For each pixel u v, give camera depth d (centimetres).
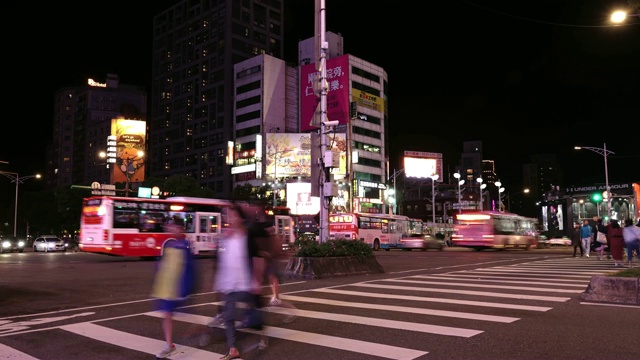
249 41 11325
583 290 1109
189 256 625
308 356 582
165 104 12400
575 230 2548
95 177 14138
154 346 656
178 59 12162
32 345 675
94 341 691
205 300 1051
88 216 2445
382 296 1061
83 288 1306
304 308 909
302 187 8212
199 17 11694
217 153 10781
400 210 10800
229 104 10756
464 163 19488
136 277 1617
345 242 1636
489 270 1717
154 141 12656
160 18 12888
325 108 1667
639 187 5891
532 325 728
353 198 9031
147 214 2469
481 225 3719
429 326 731
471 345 613
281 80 10062
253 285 617
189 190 6644
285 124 10019
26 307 997
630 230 1725
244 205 659
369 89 10225
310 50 10369
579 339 637
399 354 578
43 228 8831
